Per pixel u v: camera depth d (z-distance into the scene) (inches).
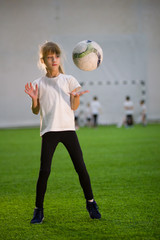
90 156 334.6
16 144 451.8
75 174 250.2
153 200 173.5
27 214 154.9
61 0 848.9
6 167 285.7
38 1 842.2
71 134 142.4
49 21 848.9
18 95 839.1
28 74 841.5
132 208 160.2
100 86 848.3
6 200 180.1
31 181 229.6
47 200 177.9
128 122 732.0
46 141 141.1
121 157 323.9
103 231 131.1
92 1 858.1
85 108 838.5
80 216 150.2
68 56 844.6
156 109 876.6
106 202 171.2
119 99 858.8
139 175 239.6
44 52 140.3
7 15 833.5
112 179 227.3
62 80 144.2
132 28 868.0
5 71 834.2
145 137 506.9
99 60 159.2
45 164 140.4
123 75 860.6
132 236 125.6
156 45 877.8
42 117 143.4
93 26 859.4
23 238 125.3
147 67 871.7
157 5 874.8
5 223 142.5
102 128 749.3
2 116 831.7
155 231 130.6
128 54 864.9
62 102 141.9
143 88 869.2
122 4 865.5
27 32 840.9
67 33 852.6
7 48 834.8
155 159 309.0
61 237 125.5
